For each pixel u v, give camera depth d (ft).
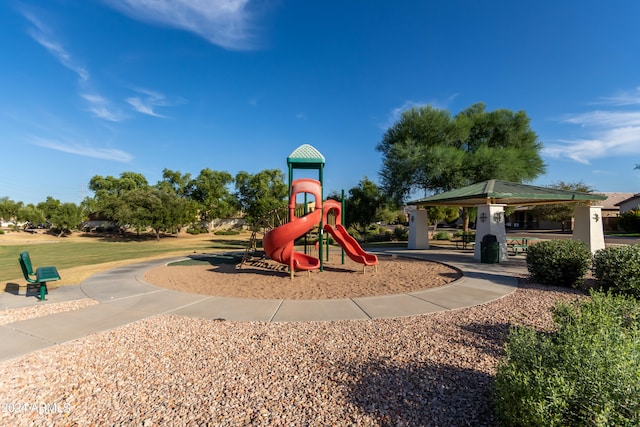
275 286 28.19
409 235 63.21
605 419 6.17
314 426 8.73
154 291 25.50
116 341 15.02
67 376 11.71
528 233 113.50
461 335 15.12
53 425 8.96
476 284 26.61
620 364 7.07
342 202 39.70
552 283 26.08
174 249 79.92
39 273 23.26
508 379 7.99
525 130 81.87
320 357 13.00
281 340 14.97
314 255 52.54
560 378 6.95
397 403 9.66
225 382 11.15
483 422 8.62
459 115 84.74
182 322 17.80
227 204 168.25
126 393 10.53
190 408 9.64
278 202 107.55
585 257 24.54
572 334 8.86
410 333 15.55
